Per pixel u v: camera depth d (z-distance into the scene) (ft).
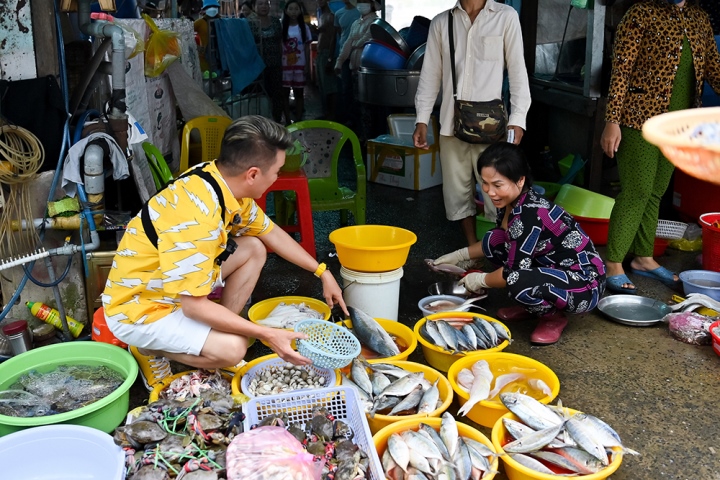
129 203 12.56
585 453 6.96
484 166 10.59
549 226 10.37
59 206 9.76
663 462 7.76
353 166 24.27
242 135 7.30
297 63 29.55
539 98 20.27
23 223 9.55
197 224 7.25
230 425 7.27
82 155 9.95
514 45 12.62
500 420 7.57
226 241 7.86
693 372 9.77
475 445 7.07
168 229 7.29
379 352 9.36
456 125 12.89
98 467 6.91
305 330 9.11
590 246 10.66
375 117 25.30
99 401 7.52
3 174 9.19
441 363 9.61
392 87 22.07
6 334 9.40
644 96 11.86
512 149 10.48
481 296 11.74
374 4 27.17
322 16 30.19
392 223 17.33
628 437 8.23
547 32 21.04
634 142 11.99
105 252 10.32
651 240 13.32
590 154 17.38
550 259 10.64
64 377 8.57
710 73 12.41
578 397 9.12
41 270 10.27
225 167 7.50
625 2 16.76
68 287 10.50
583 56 20.30
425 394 7.98
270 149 7.40
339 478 6.53
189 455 6.83
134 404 8.91
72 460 6.98
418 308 12.05
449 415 7.43
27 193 9.57
